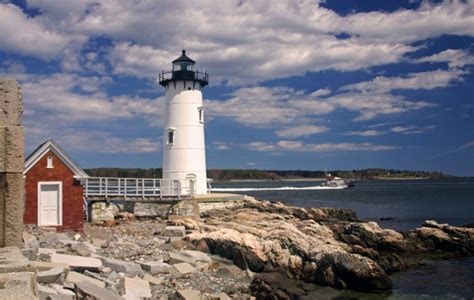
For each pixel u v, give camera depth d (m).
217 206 39.91
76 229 25.33
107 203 32.50
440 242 32.75
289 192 136.62
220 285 18.78
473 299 21.11
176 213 33.81
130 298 14.66
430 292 22.17
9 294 7.95
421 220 54.97
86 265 15.88
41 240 19.59
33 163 24.55
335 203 87.25
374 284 21.44
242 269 21.75
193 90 44.44
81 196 25.62
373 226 34.38
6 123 13.26
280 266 22.48
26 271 9.86
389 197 108.12
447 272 26.28
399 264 27.23
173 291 16.66
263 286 18.95
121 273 16.89
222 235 24.33
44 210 24.83
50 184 24.94
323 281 21.62
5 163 13.22
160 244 23.61
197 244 24.12
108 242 22.28
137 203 33.62
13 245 13.31
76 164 25.53
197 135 44.31
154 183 35.91
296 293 18.81
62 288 12.95
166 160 44.56
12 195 13.32
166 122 45.00
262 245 23.39
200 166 44.34
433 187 180.88
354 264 21.39
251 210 41.06
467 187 178.12
